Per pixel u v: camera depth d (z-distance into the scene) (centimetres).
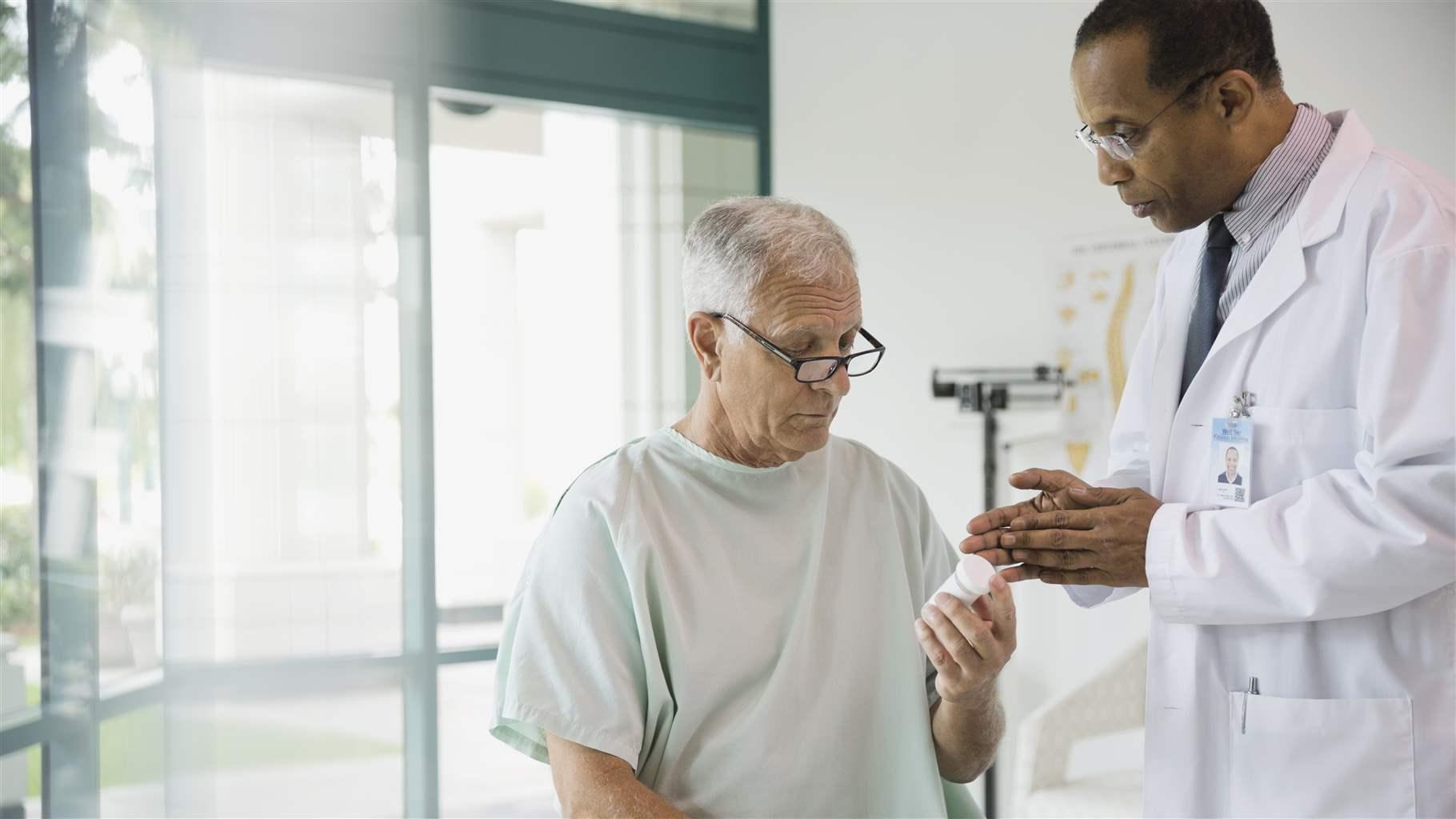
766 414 119
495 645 299
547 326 316
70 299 212
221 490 248
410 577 282
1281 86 131
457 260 302
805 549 128
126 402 227
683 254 125
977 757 129
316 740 264
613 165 328
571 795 112
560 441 318
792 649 124
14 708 201
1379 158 129
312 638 264
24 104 203
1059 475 137
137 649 230
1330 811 124
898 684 128
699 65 339
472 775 294
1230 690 132
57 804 210
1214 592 122
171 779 237
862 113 339
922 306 330
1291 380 129
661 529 123
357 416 273
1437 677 122
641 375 328
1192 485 139
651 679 118
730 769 120
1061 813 224
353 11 274
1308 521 118
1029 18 303
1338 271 126
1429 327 116
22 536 203
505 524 308
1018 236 307
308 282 265
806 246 116
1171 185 129
